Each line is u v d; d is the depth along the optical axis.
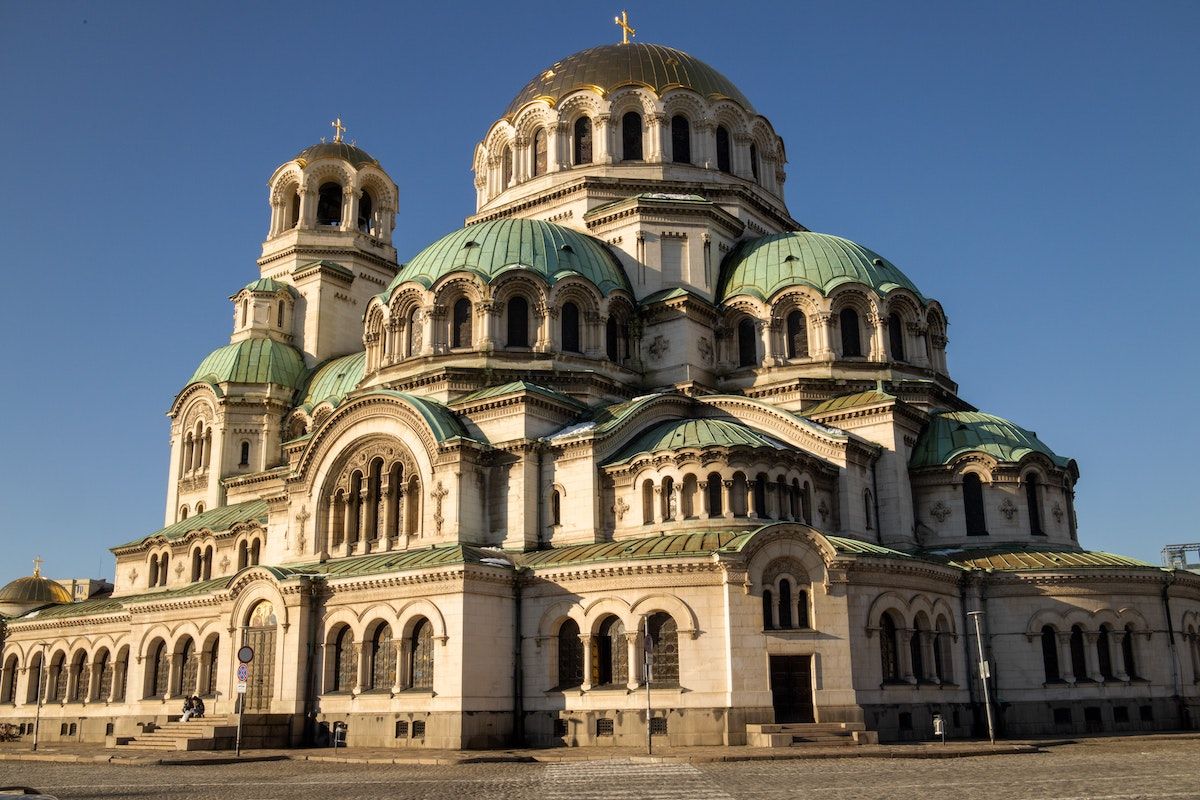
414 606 51.34
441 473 56.91
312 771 40.25
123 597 80.50
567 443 57.12
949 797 27.53
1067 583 57.31
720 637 47.97
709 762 40.53
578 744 49.25
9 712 79.25
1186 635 60.31
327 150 96.75
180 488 85.00
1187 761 38.56
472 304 65.38
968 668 56.19
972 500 63.03
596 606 50.41
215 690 61.41
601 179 75.75
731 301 70.38
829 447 60.06
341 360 85.50
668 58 81.62
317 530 61.38
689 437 56.09
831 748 43.34
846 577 49.88
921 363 70.69
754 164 82.62
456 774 37.28
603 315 66.88
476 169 86.75
